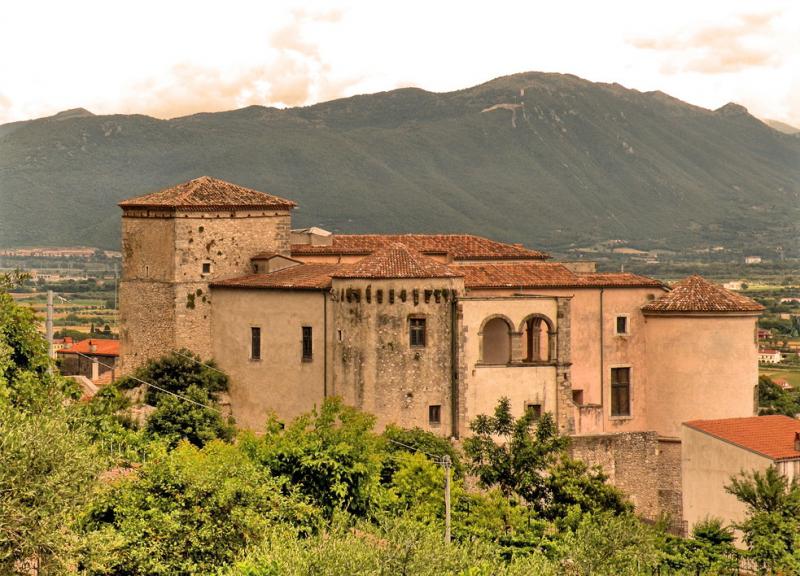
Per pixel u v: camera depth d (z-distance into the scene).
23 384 174.38
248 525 156.25
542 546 183.38
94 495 141.50
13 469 130.00
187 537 154.25
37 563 134.50
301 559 143.75
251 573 142.12
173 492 156.62
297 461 188.12
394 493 197.12
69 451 135.00
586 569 174.25
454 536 184.75
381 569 146.88
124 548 149.00
